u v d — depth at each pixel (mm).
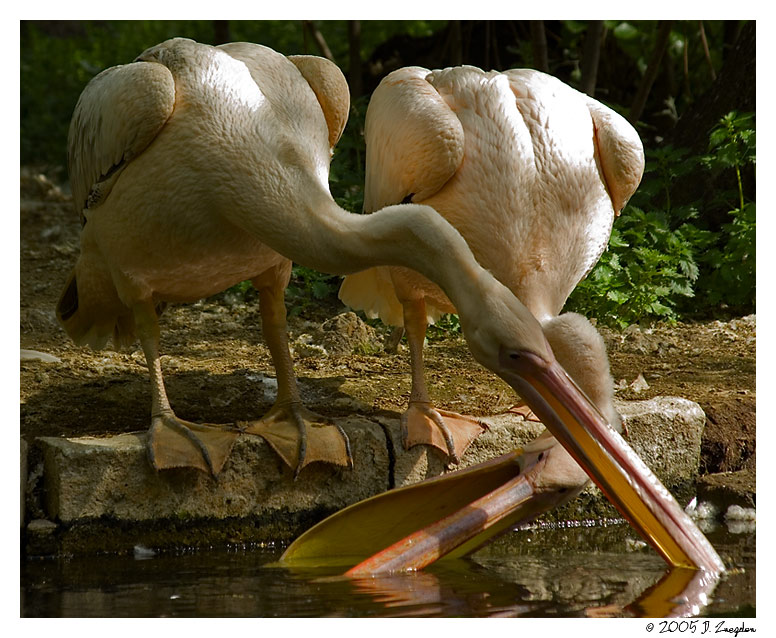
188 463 6281
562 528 6969
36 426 7000
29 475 6301
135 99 6020
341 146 11617
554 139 6570
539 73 7020
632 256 10375
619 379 8414
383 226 5535
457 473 6176
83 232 6820
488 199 6453
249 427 6688
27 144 18328
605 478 5629
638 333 9562
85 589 5441
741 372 8641
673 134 12453
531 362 5465
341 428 6750
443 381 8328
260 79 6309
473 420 7082
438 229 5441
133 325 7410
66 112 18688
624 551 6254
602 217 6812
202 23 21000
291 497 6621
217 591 5371
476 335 5469
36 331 9492
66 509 6125
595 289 9875
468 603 5094
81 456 6148
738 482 7047
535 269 6516
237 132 6020
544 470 6094
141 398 7738
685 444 7367
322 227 5770
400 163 6543
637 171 6801
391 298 7844
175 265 6379
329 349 9148
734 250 10477
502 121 6539
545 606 5051
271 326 6996
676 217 11414
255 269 6621
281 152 6027
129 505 6266
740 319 10242
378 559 5727
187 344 9328
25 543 6102
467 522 5879
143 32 22828
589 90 12445
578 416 5543
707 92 12203
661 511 5664
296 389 6973
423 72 7117
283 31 19656
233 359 8883
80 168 6582
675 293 10344
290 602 5133
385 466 6812
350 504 6750
